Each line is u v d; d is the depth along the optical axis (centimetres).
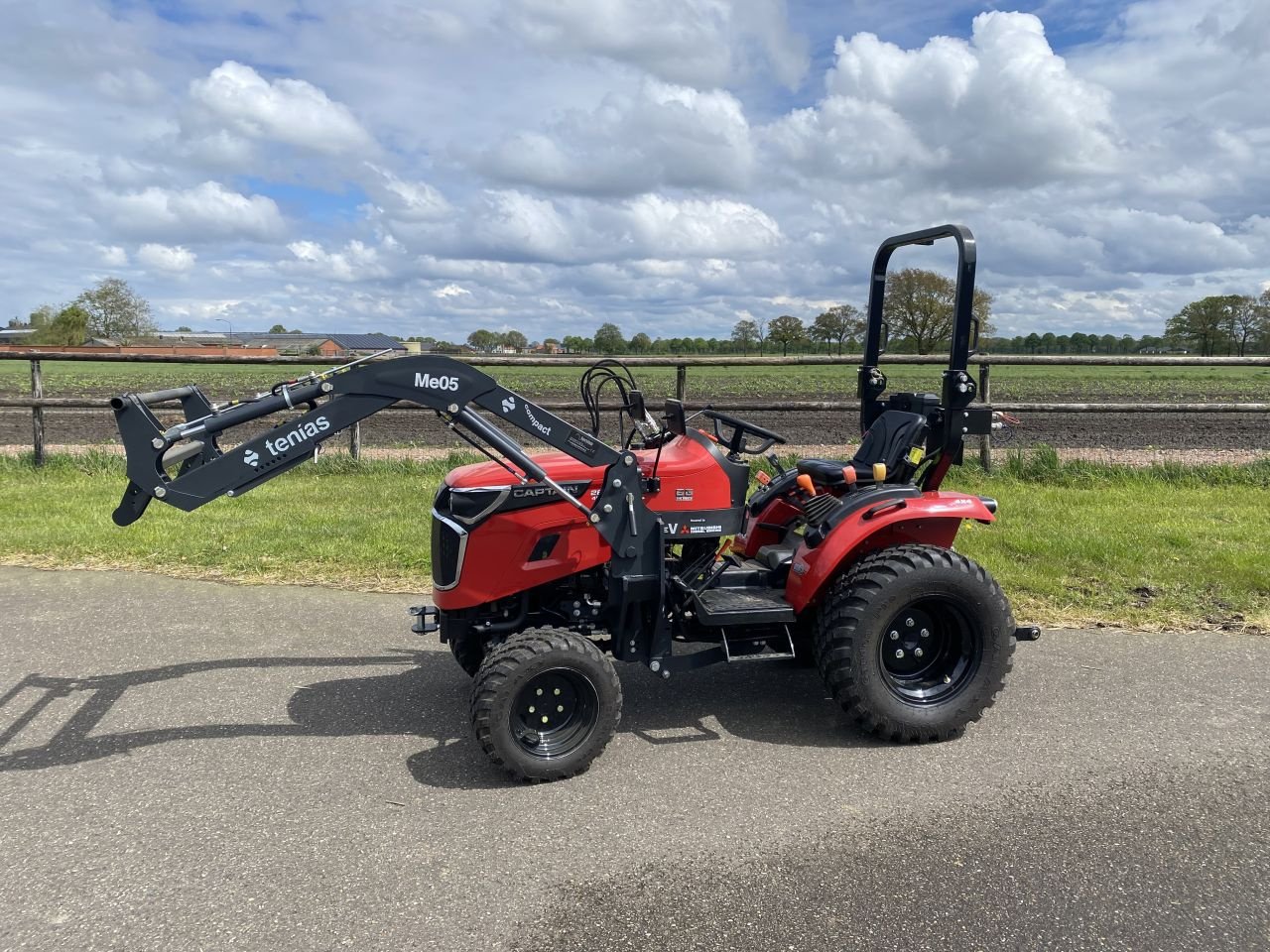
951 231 390
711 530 379
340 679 438
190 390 380
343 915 257
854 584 361
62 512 764
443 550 359
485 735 327
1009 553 627
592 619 380
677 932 250
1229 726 381
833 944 245
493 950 243
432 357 338
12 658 461
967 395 385
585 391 428
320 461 966
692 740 376
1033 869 279
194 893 268
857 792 329
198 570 612
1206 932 249
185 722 390
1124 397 2380
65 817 311
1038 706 403
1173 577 570
